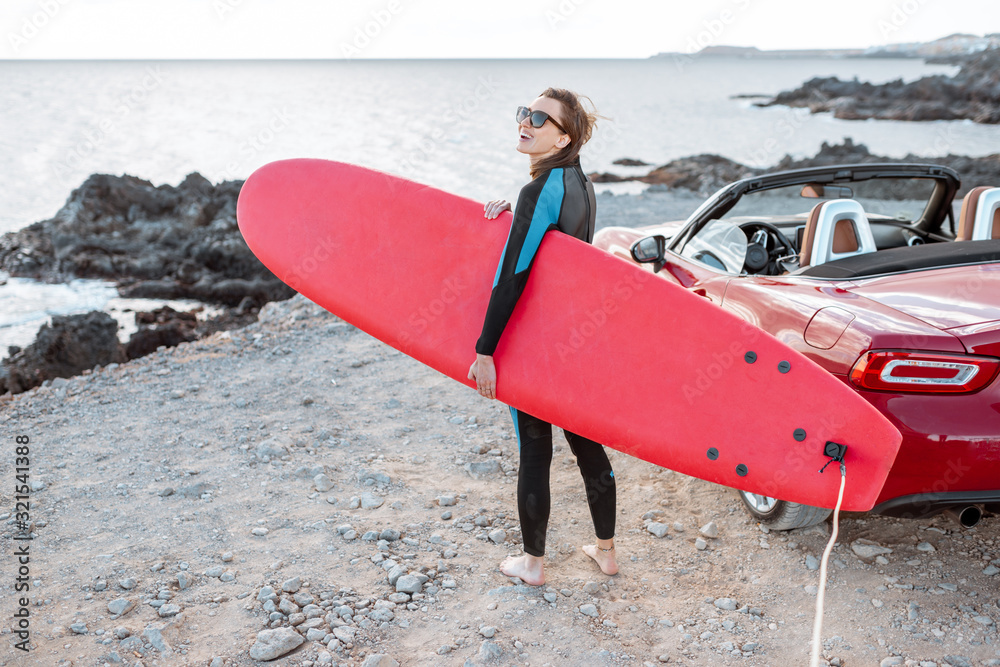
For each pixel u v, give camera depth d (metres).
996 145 34.09
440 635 2.18
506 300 2.22
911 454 2.16
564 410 2.37
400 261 2.73
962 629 2.17
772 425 2.24
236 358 5.21
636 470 3.42
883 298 2.44
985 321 2.15
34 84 132.25
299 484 3.21
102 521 2.86
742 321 2.29
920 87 60.25
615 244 4.70
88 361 8.85
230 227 17.45
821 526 2.81
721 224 3.57
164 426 3.90
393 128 57.16
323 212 2.90
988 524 2.79
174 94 109.88
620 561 2.65
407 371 4.82
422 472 3.36
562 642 2.16
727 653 2.13
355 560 2.59
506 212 2.64
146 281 14.91
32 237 17.72
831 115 60.44
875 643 2.14
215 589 2.40
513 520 2.92
